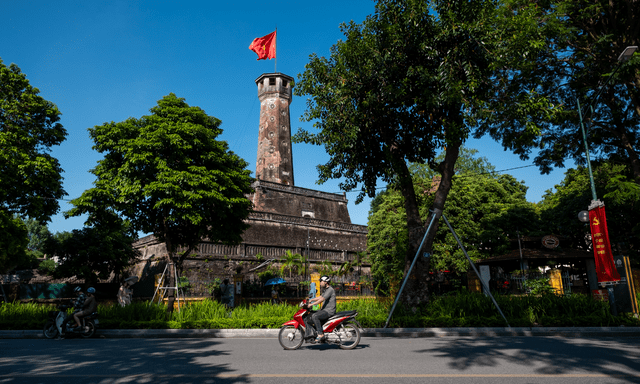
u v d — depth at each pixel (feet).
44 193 78.18
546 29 50.85
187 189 53.57
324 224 142.10
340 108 48.91
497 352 25.43
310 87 52.03
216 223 59.82
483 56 43.09
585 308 40.52
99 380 18.63
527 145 67.82
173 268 56.65
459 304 42.73
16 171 71.20
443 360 22.85
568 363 21.36
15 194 72.79
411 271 45.01
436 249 88.79
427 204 76.33
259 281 106.93
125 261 115.44
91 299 39.19
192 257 100.58
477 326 38.60
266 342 34.06
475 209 97.25
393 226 98.48
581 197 91.30
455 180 98.02
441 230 91.45
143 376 19.36
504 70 50.88
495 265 89.20
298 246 126.82
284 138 168.25
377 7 47.85
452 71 42.65
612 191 59.16
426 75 43.16
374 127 52.70
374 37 46.65
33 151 77.05
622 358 22.77
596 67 60.49
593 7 53.31
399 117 52.44
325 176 57.72
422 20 44.68
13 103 74.38
